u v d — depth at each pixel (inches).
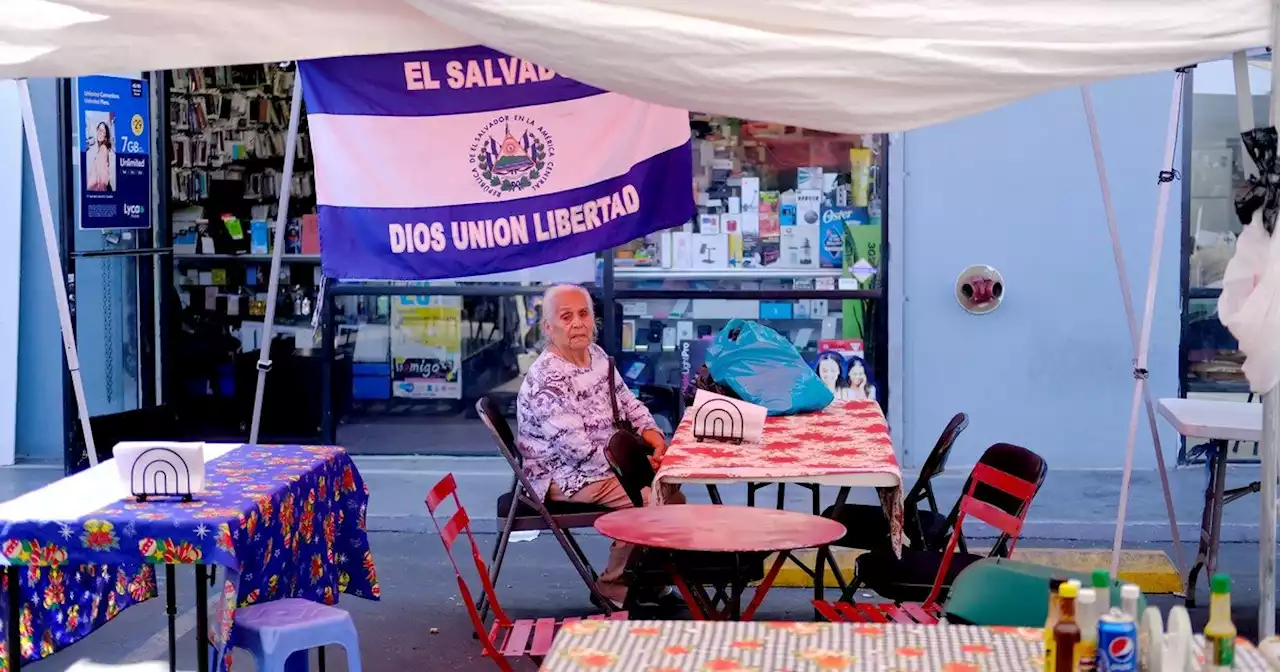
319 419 437.4
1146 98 386.0
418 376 421.4
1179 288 389.7
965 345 396.5
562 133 251.6
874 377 401.7
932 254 394.9
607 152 252.4
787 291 400.2
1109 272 390.6
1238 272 179.3
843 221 398.0
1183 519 347.3
